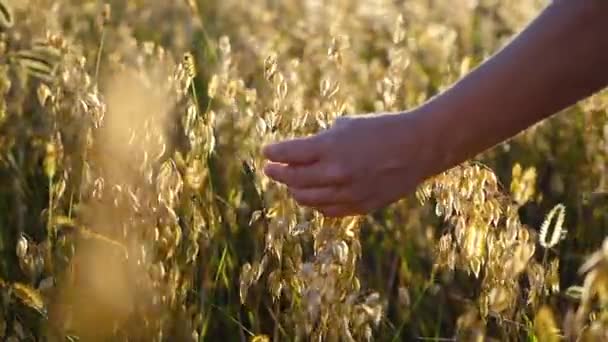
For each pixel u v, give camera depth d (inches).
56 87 85.6
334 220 69.1
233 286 88.4
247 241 92.4
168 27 147.2
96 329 78.2
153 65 106.3
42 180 98.8
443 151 51.3
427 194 70.8
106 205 77.1
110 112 82.2
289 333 76.4
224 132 94.7
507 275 68.7
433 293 87.1
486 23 145.7
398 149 51.5
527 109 49.7
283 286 73.9
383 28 145.7
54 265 81.5
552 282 70.4
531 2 150.7
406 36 142.5
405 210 93.7
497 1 154.9
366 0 147.9
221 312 88.1
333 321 67.2
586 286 59.9
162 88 89.2
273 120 76.5
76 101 82.3
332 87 76.0
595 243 95.4
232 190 89.7
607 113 103.6
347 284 67.9
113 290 77.5
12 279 89.9
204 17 154.4
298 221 75.6
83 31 133.0
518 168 73.2
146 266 75.7
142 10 154.2
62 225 83.0
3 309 81.7
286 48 133.0
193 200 79.7
